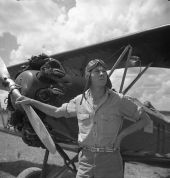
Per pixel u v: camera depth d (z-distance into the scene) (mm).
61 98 3410
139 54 5340
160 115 3926
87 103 2346
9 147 7328
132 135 3771
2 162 5969
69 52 5461
